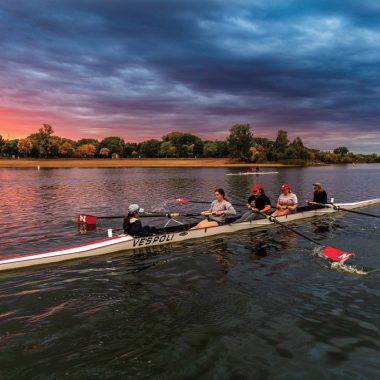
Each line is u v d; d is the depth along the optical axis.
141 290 7.86
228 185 41.09
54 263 9.84
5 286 8.12
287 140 160.62
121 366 5.04
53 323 6.29
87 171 82.19
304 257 10.38
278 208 15.96
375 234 13.51
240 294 7.57
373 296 7.44
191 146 199.50
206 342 5.66
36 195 28.47
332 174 73.38
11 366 5.05
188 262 9.93
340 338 5.77
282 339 5.74
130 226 11.38
